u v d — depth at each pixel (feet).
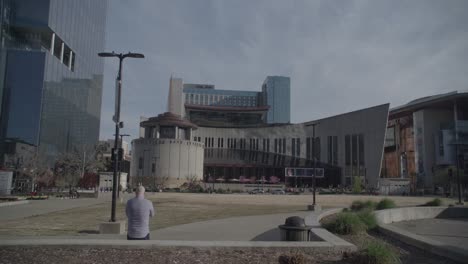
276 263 26.37
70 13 351.25
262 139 461.78
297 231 35.35
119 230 49.65
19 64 287.69
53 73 312.91
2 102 281.54
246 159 443.73
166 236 47.96
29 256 26.89
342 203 151.53
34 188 234.79
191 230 54.60
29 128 280.51
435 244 33.47
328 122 400.06
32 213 85.71
